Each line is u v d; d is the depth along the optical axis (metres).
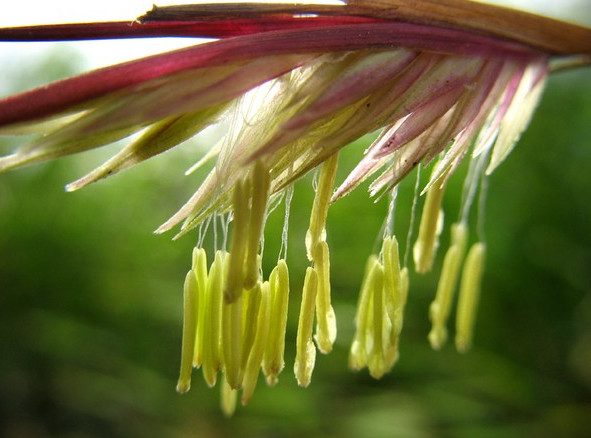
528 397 0.09
